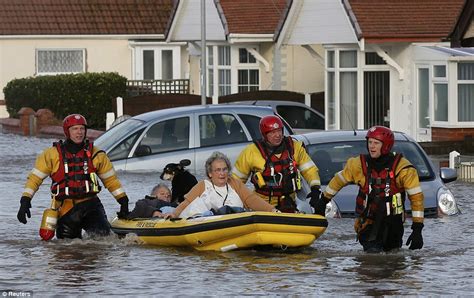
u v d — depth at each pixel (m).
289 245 42.84
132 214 47.75
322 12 104.75
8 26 155.00
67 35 155.88
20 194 65.75
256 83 127.19
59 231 47.00
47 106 139.00
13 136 124.69
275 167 44.34
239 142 69.19
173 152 69.06
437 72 95.62
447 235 47.25
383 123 102.44
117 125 72.50
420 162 54.06
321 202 42.66
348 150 53.66
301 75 124.44
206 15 129.00
